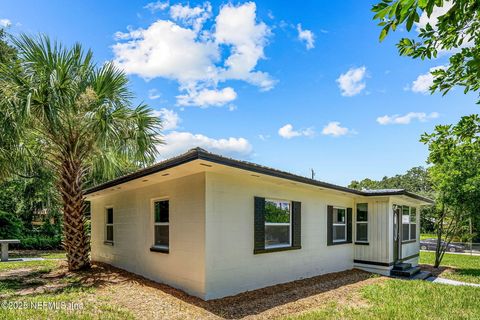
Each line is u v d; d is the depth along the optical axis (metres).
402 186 49.22
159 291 6.71
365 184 48.62
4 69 7.52
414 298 6.88
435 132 3.74
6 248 11.89
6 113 7.11
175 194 7.32
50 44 8.20
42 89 7.43
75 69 8.57
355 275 9.95
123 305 5.63
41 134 8.73
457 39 2.76
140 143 8.92
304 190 9.27
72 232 9.22
